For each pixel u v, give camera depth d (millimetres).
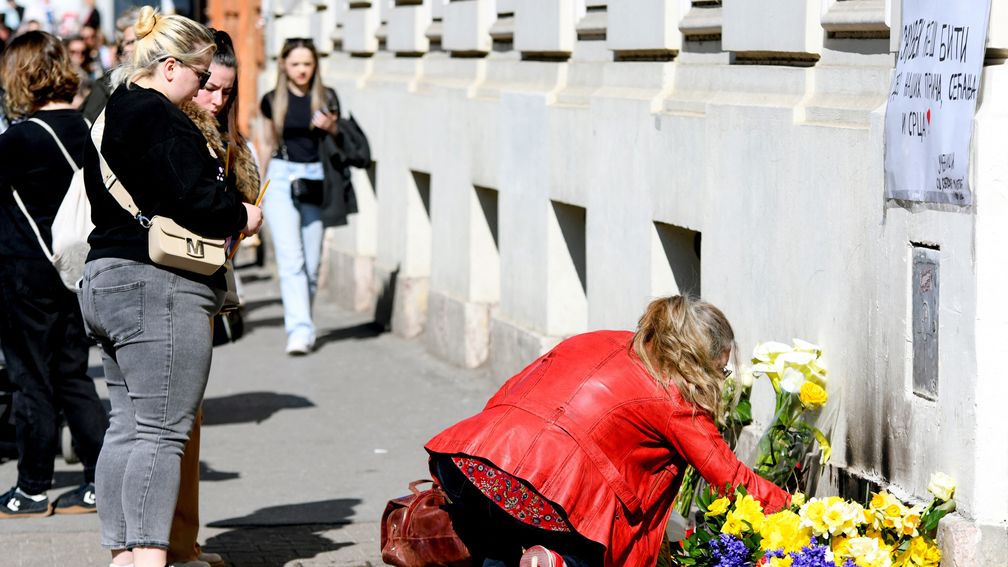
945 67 5652
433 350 12828
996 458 5566
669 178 8312
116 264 5715
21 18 28656
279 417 10430
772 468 6461
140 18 5777
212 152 5945
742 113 7379
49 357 7648
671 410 5340
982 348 5520
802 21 6914
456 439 5426
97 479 5957
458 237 12312
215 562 6707
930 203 5770
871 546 5504
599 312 9445
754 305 7305
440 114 12648
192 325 5781
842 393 6477
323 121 12523
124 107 5645
